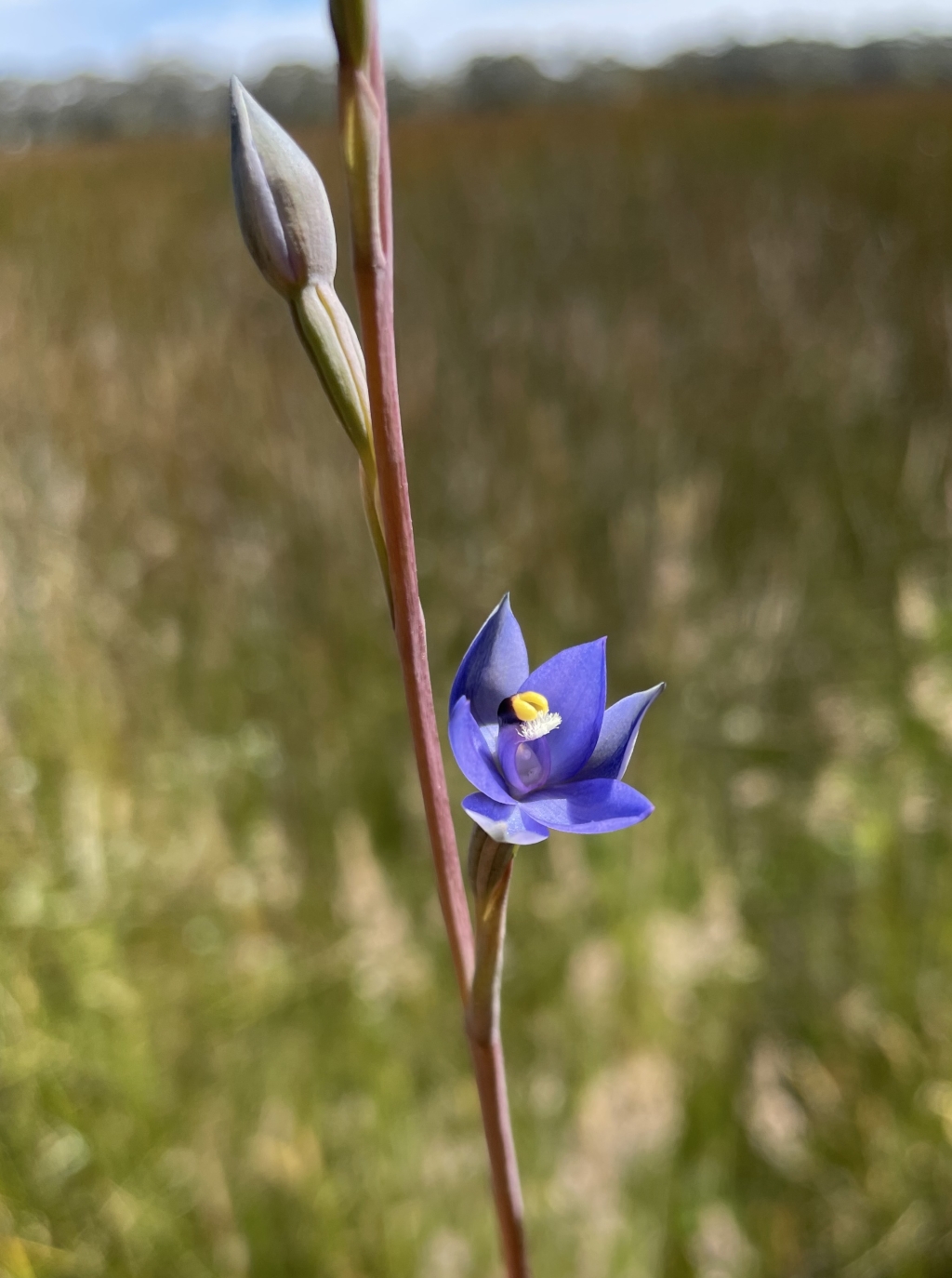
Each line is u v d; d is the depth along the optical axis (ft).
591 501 1.94
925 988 1.17
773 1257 1.05
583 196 4.44
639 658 1.57
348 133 0.58
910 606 1.42
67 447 2.07
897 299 2.76
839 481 2.14
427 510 1.95
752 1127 1.09
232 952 1.26
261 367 2.36
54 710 1.51
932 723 1.33
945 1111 1.05
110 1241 0.99
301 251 0.60
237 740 1.55
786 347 2.50
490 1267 0.98
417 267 3.31
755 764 1.57
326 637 1.75
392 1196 1.05
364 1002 1.17
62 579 1.66
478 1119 1.13
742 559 1.95
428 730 0.62
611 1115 0.99
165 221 4.48
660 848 1.36
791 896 1.37
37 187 5.53
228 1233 0.99
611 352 2.45
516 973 1.27
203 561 1.87
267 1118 1.10
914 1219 1.03
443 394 2.27
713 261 3.23
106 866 1.29
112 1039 1.14
